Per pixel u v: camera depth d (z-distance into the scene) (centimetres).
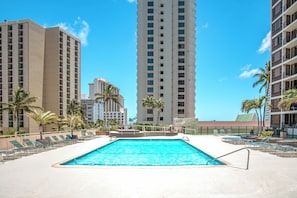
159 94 7288
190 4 7488
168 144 2328
